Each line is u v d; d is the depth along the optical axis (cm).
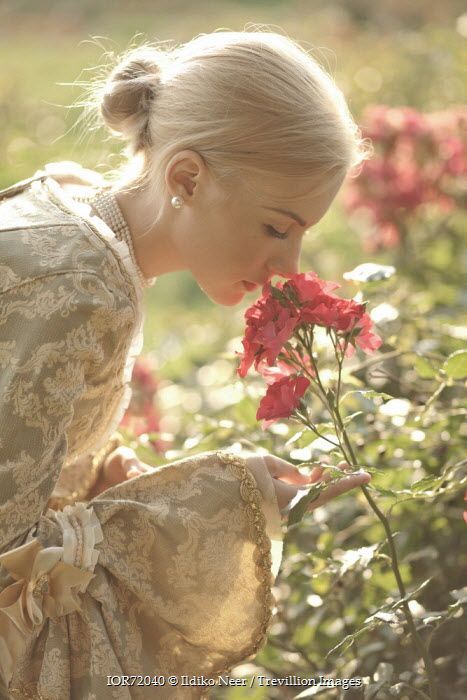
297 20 1355
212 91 172
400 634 221
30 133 794
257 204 172
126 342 171
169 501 171
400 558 234
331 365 265
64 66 1248
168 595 171
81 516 167
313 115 171
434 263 382
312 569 237
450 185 382
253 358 175
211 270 180
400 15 1156
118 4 1809
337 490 177
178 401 394
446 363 198
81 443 182
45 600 165
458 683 222
